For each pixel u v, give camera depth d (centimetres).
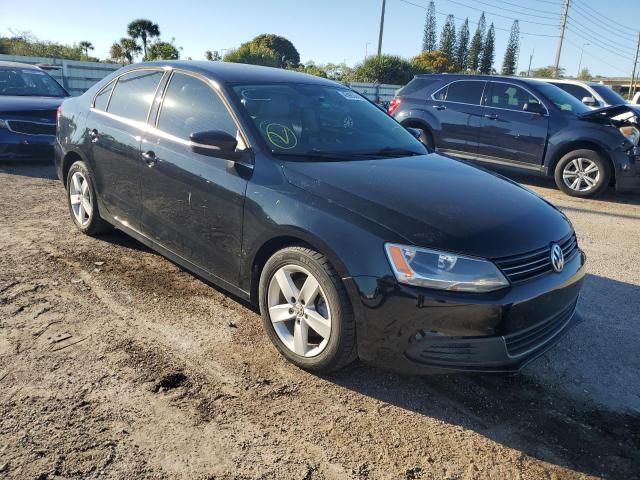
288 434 258
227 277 348
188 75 398
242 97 365
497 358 266
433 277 258
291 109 379
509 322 265
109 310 367
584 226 661
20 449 235
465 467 246
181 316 366
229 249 340
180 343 331
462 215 288
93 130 461
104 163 450
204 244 359
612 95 1139
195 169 355
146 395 279
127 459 234
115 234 517
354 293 272
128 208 431
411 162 368
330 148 361
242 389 290
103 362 305
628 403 302
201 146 325
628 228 662
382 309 266
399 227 271
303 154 341
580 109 842
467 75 911
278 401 282
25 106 781
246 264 329
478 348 263
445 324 260
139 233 425
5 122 764
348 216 280
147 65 441
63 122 516
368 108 443
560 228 320
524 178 958
